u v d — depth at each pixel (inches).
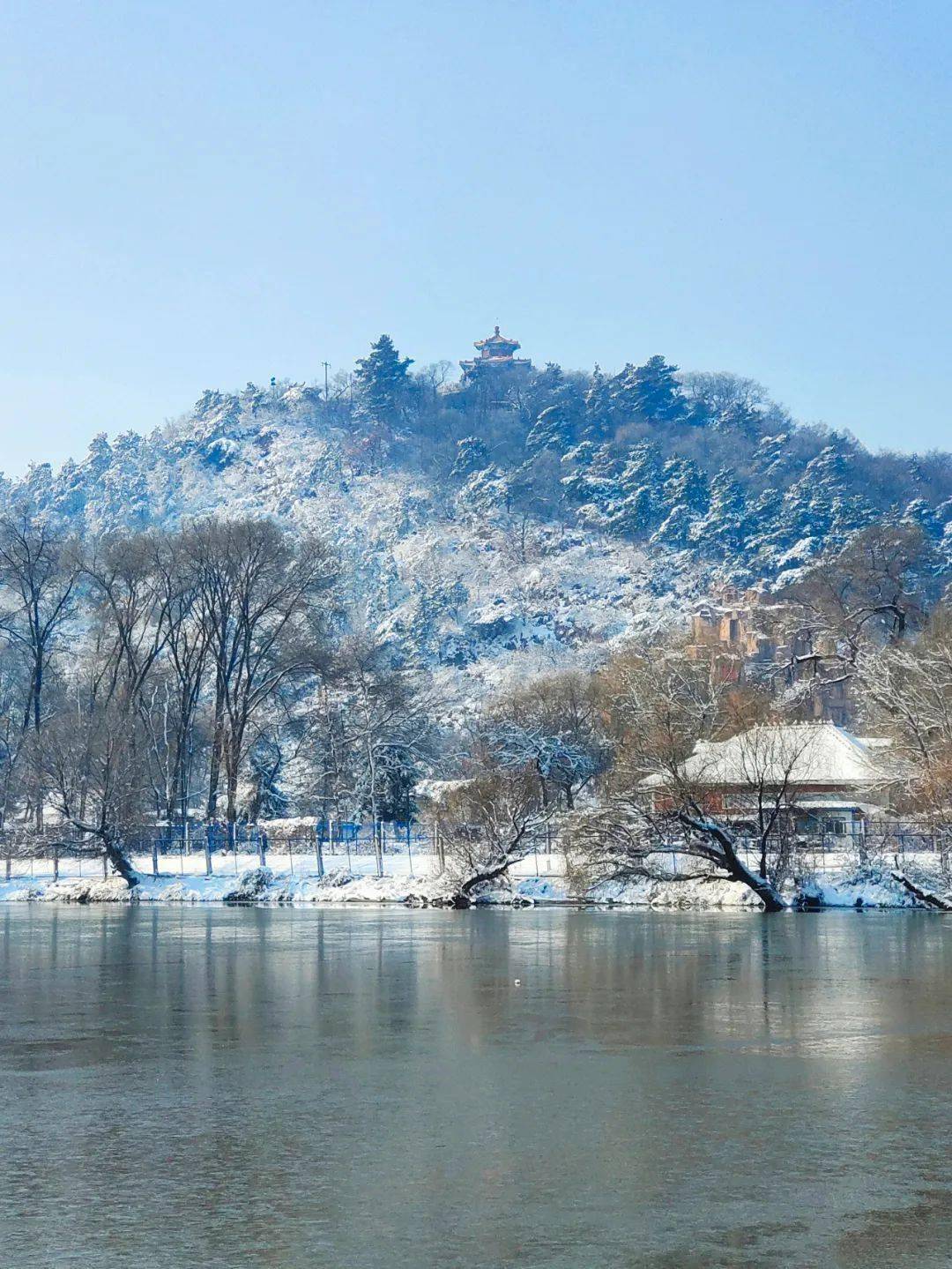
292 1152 847.1
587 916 2861.7
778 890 3036.4
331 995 1577.3
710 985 1640.0
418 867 3786.9
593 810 3144.7
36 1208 733.3
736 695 4047.7
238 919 2888.8
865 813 3644.2
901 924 2573.8
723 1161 821.9
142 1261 653.3
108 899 3627.0
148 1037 1282.0
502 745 4441.4
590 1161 821.9
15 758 4372.5
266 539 4603.8
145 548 4549.7
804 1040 1246.3
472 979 1720.0
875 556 5565.9
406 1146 858.8
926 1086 1039.6
